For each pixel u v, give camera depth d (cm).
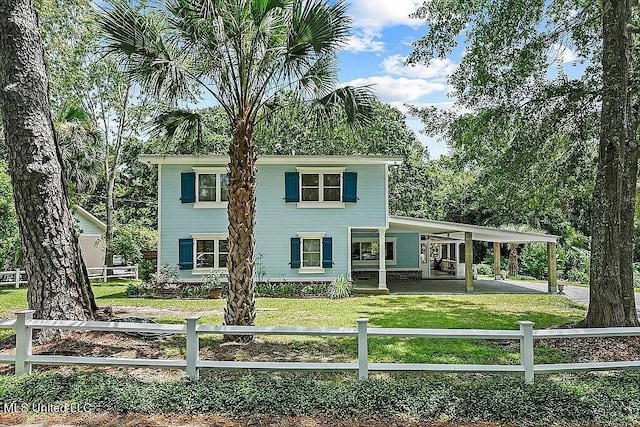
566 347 858
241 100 847
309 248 1894
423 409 529
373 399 549
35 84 795
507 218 2941
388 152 3412
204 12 736
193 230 1855
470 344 906
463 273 2531
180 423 505
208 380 620
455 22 1152
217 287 1744
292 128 2933
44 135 802
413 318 1239
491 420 512
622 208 932
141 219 3734
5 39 776
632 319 913
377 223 1889
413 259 2491
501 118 1188
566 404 537
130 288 1777
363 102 887
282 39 830
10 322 648
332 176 1897
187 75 827
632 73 1041
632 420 510
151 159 1823
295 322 1159
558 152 1235
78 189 2425
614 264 911
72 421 508
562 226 3067
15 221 1862
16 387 577
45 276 808
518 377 651
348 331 624
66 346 773
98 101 2564
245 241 865
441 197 3688
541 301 1619
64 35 1650
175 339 895
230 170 858
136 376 659
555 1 1150
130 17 778
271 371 678
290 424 503
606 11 920
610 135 912
